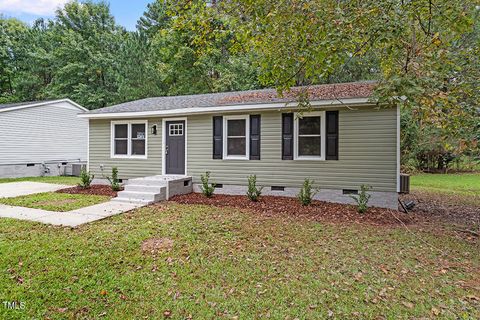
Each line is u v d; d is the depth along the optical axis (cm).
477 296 358
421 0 492
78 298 344
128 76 2195
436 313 323
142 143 1123
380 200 817
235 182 984
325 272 415
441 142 599
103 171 1173
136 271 412
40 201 871
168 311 325
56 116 1833
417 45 551
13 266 411
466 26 479
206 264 436
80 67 2486
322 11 490
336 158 861
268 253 478
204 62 2181
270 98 964
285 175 923
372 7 484
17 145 1627
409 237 570
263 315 319
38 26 3434
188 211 758
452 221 718
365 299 349
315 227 622
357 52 574
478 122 548
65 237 534
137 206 812
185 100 1198
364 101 788
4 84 2886
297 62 587
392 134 802
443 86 562
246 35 559
